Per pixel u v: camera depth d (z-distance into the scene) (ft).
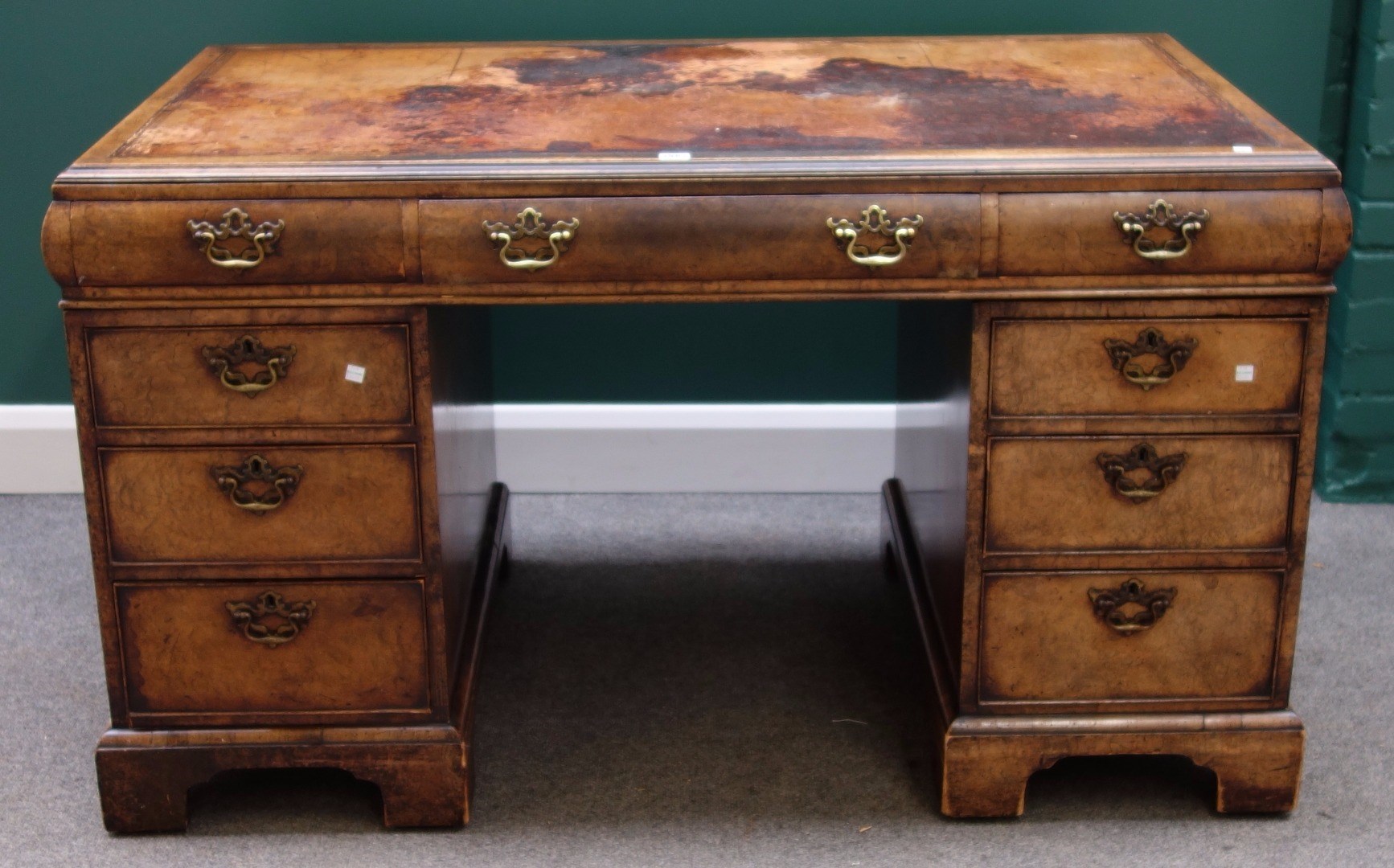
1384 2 8.59
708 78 7.24
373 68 7.48
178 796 6.61
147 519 6.29
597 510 9.73
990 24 8.95
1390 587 8.66
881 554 9.11
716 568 9.05
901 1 8.89
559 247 5.91
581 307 9.47
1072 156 5.95
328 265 5.94
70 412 9.77
